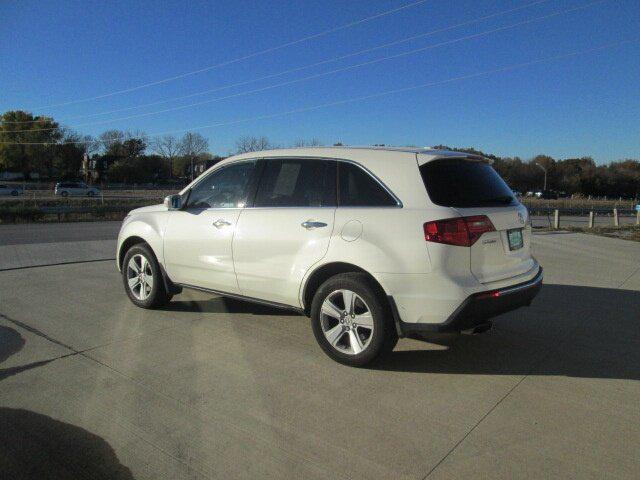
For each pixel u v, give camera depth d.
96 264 8.96
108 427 3.28
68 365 4.25
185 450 3.03
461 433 3.26
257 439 3.16
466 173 4.30
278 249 4.63
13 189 49.94
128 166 84.75
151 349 4.65
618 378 4.15
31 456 2.96
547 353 4.71
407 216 3.99
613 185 92.75
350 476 2.80
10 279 7.59
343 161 4.50
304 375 4.12
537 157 98.38
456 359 4.53
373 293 4.07
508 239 4.31
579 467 2.90
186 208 5.63
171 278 5.67
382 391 3.85
